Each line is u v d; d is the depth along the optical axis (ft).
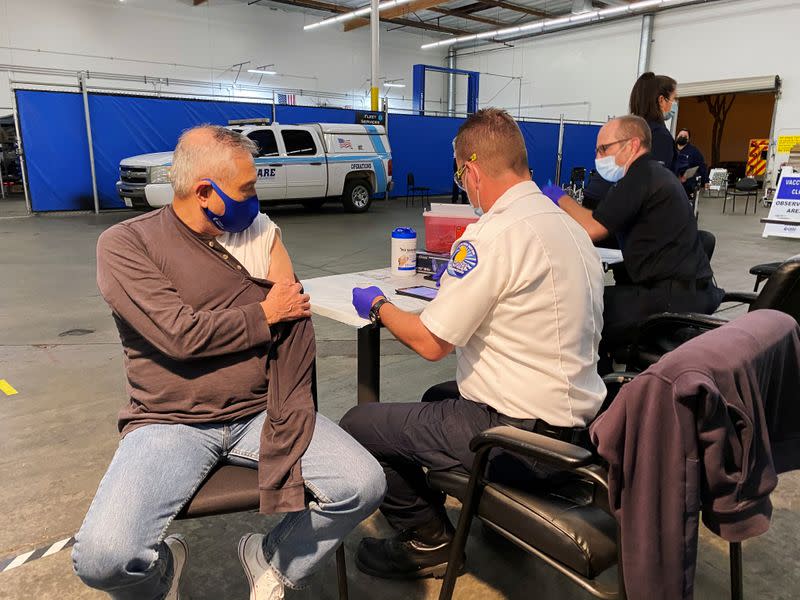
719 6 55.42
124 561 3.92
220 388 4.75
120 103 37.01
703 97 74.69
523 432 4.18
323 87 69.41
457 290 4.52
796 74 51.85
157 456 4.40
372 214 38.78
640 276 8.16
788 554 6.24
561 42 68.13
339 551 5.24
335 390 10.47
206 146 4.63
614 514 3.51
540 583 5.83
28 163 35.35
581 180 45.96
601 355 8.67
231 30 62.03
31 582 5.76
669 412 3.24
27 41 51.55
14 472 7.73
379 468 4.70
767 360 3.70
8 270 20.26
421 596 5.68
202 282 4.80
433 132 52.06
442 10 65.57
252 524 6.84
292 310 4.82
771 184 54.08
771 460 3.57
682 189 8.00
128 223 4.84
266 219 5.54
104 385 10.67
